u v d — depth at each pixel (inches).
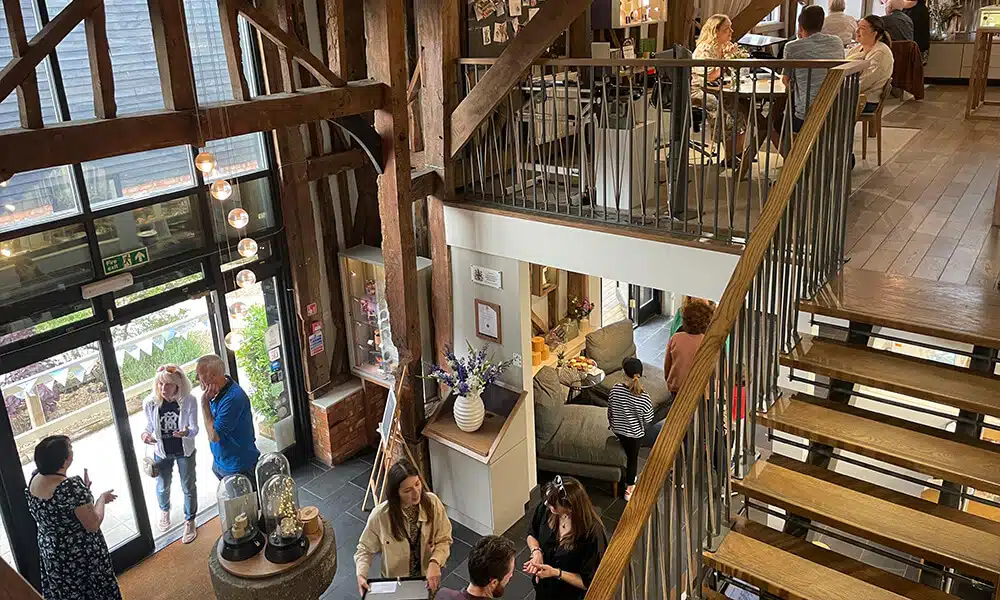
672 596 108.1
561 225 224.4
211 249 245.8
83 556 198.5
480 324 262.1
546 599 166.6
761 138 247.3
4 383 206.7
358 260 270.5
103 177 217.8
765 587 111.7
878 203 208.5
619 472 271.4
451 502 260.4
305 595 193.6
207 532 256.2
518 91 273.7
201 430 264.5
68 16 155.9
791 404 135.0
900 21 326.6
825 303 144.4
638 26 303.4
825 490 122.9
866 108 242.4
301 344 275.9
